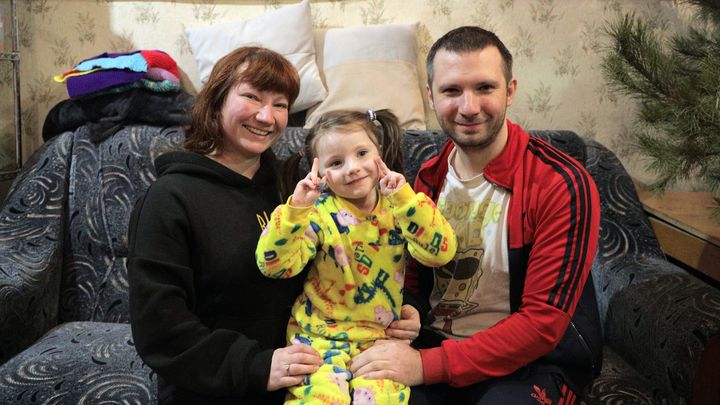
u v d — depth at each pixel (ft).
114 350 5.05
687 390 4.30
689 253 6.09
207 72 6.87
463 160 4.42
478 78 4.00
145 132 6.20
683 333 4.36
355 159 4.00
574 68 7.27
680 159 4.87
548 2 7.14
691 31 5.94
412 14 7.18
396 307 4.17
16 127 6.97
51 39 7.27
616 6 7.13
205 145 4.31
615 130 7.38
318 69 6.90
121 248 5.99
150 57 6.30
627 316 5.05
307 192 3.74
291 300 4.35
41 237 5.85
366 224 4.08
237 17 7.23
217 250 4.04
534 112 7.39
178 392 4.02
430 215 3.93
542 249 4.01
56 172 6.18
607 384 4.59
